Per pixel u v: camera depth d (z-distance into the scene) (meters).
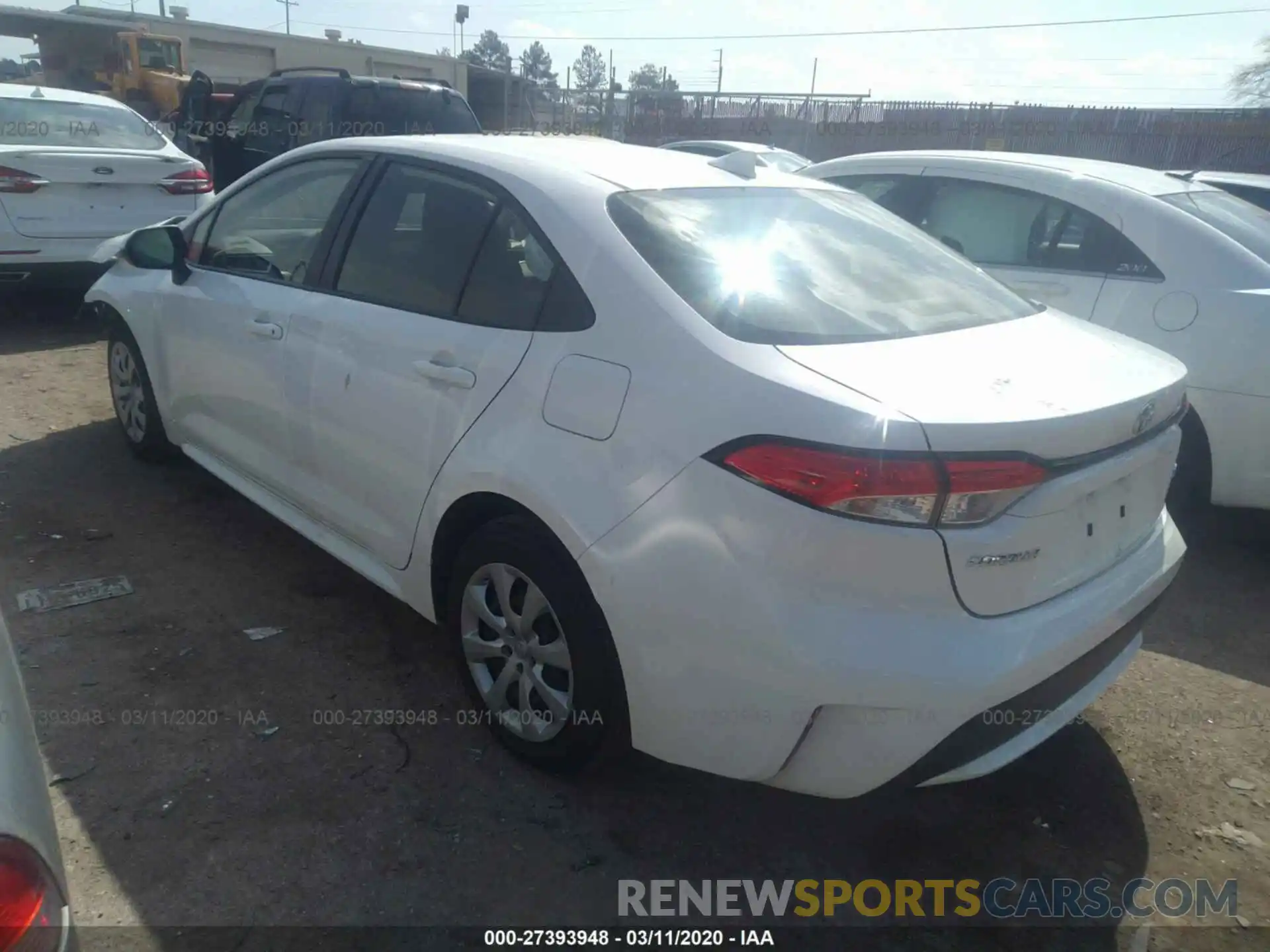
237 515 4.42
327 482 3.40
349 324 3.19
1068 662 2.29
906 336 2.53
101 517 4.30
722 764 2.32
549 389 2.54
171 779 2.71
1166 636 3.86
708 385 2.26
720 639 2.20
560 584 2.52
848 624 2.08
